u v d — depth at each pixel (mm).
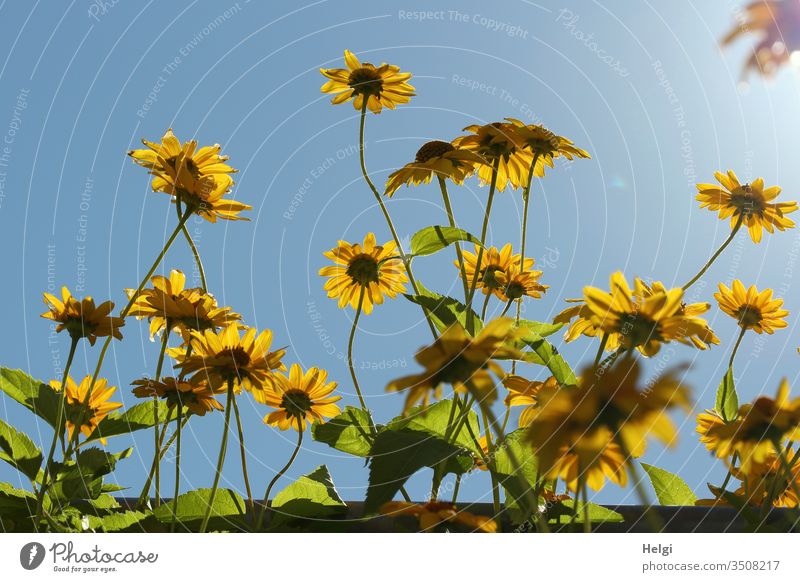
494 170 1359
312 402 1274
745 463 1155
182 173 1281
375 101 1405
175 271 1305
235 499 1228
